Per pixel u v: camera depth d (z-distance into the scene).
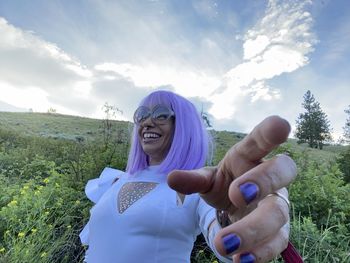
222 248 0.45
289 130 0.47
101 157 4.47
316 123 38.38
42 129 16.12
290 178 0.50
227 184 0.59
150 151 1.74
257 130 0.50
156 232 1.41
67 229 3.31
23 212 3.45
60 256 3.13
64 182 4.25
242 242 0.45
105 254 1.48
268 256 0.48
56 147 7.90
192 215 1.42
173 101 1.77
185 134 1.70
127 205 1.53
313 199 3.60
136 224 1.44
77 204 3.52
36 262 2.74
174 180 0.57
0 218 3.27
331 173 4.06
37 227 3.06
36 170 5.62
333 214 3.41
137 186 1.61
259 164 0.54
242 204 0.48
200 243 3.16
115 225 1.50
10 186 4.52
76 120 20.42
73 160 5.29
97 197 2.02
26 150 7.38
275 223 0.48
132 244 1.42
